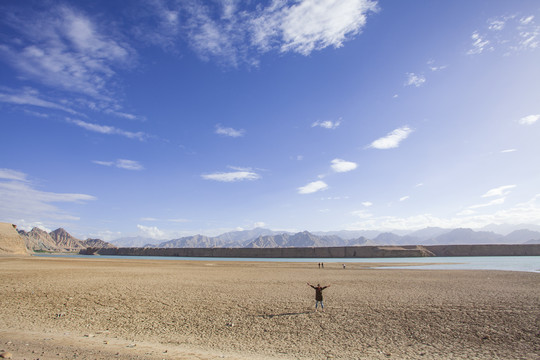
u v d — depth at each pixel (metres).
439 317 20.47
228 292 30.77
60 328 17.20
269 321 19.77
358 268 69.75
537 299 26.34
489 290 31.59
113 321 19.27
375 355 13.92
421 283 37.97
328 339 16.28
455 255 174.62
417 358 13.55
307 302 25.75
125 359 11.85
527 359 13.34
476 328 17.98
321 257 181.75
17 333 15.53
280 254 191.25
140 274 47.91
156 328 17.92
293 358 13.39
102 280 38.22
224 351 14.12
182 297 27.61
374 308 23.23
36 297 25.88
